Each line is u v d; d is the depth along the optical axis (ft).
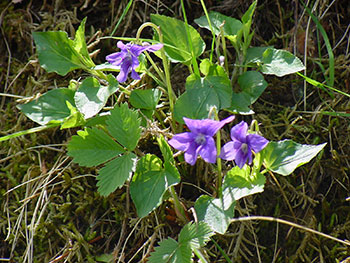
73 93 0.84
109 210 0.83
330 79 0.86
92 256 0.80
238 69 0.87
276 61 0.84
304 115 0.87
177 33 0.85
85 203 0.83
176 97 0.87
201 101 0.78
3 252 0.83
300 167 0.83
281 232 0.80
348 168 0.83
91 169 0.84
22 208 0.84
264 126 0.87
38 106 0.82
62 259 0.80
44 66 0.83
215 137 0.85
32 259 0.81
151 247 0.78
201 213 0.73
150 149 0.85
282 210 0.82
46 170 0.86
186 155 0.66
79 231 0.82
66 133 0.88
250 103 0.82
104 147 0.74
